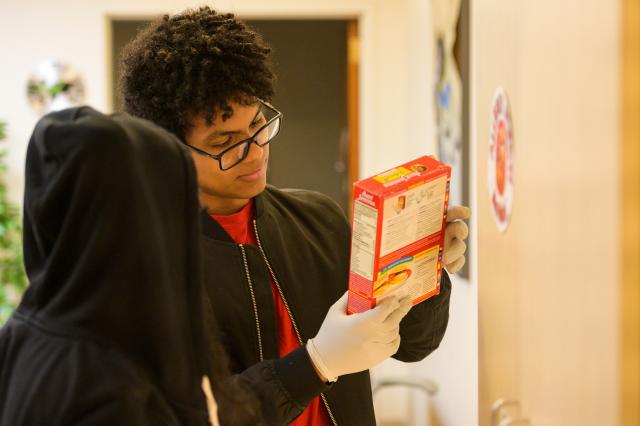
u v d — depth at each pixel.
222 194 1.18
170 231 0.72
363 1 3.72
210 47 1.10
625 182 0.79
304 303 1.26
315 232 1.33
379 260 1.02
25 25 3.66
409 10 3.45
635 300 0.80
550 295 1.00
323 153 4.59
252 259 1.23
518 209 1.13
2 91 3.68
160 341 0.69
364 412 1.30
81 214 0.67
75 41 3.68
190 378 0.73
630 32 0.78
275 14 3.74
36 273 0.74
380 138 3.77
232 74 1.10
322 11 3.73
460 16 2.15
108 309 0.67
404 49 3.67
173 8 3.68
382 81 3.76
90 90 3.70
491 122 1.30
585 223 0.88
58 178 0.67
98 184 0.66
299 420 1.24
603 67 0.82
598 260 0.85
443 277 1.27
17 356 0.70
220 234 1.22
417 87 3.19
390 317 1.07
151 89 1.12
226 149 1.14
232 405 0.83
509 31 1.17
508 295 1.20
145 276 0.68
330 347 1.07
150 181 0.70
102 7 3.67
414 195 1.03
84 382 0.65
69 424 0.65
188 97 1.10
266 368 1.09
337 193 4.60
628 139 0.79
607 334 0.83
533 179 1.06
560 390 0.97
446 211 1.11
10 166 3.72
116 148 0.67
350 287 1.09
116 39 4.27
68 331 0.68
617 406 0.81
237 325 1.21
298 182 4.60
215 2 3.69
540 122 1.02
